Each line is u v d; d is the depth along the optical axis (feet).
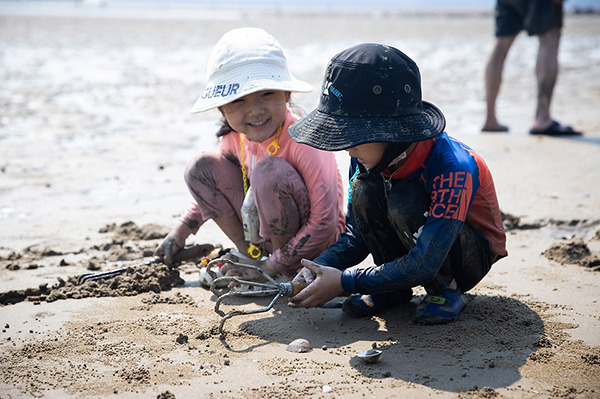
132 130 21.65
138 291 9.52
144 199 14.35
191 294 9.49
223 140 10.05
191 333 8.16
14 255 10.91
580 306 8.70
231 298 9.34
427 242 7.55
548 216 12.69
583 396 6.54
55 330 8.25
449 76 34.40
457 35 60.13
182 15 89.92
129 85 30.81
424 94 28.73
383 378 6.98
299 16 94.22
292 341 7.91
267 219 9.09
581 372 6.98
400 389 6.74
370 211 8.29
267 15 95.86
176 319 8.58
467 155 7.86
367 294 8.73
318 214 9.04
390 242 8.55
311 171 8.96
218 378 7.04
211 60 8.95
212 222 12.74
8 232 12.23
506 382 6.82
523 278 9.77
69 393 6.78
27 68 35.58
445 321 8.23
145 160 17.76
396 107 7.30
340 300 9.32
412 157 7.81
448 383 6.84
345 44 49.14
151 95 28.30
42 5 111.55
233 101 8.70
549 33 20.07
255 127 8.82
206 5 144.77
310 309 8.94
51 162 17.52
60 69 35.47
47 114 24.06
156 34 55.98
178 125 22.44
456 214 7.56
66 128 21.83
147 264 10.21
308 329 8.30
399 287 7.80
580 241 10.77
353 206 8.43
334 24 73.26
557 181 15.26
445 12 116.37
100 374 7.15
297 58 39.68
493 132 21.26
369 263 10.54
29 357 7.54
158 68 36.37
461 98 27.76
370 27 69.26
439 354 7.47
